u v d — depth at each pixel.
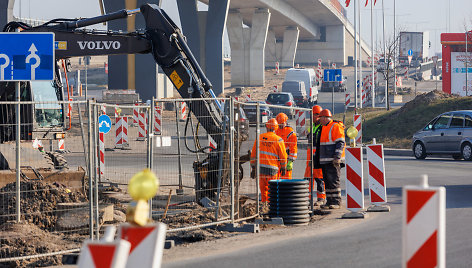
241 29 156.88
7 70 19.02
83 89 151.50
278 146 22.64
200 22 114.00
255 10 157.12
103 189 26.73
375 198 22.22
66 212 19.48
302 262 14.38
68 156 40.84
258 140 21.25
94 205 18.53
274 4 164.50
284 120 24.47
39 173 23.59
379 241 16.73
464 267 13.59
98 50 28.08
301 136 41.22
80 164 36.47
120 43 27.56
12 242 17.12
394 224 19.45
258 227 19.00
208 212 21.23
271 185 20.66
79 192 22.75
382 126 58.84
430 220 8.48
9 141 28.69
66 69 31.95
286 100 81.06
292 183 20.39
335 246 16.19
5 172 22.64
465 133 41.78
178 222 20.28
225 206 20.81
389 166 38.94
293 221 20.30
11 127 28.97
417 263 8.55
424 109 59.41
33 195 20.56
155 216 21.23
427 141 43.97
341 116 69.75
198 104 24.25
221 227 19.45
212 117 24.06
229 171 20.84
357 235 17.75
